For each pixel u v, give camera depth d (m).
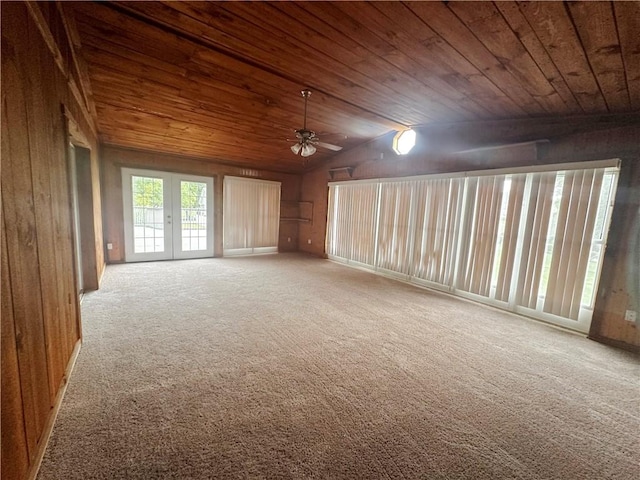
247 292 3.98
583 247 3.08
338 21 2.16
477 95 3.10
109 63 2.92
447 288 4.44
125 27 2.40
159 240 5.82
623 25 1.67
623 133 2.82
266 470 1.31
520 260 3.59
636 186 2.75
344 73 2.99
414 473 1.34
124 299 3.46
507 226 3.71
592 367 2.41
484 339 2.86
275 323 2.98
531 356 2.55
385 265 5.50
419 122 4.39
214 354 2.31
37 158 1.42
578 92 2.59
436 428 1.63
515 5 1.68
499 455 1.47
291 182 7.70
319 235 7.20
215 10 2.17
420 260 4.84
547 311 3.37
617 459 1.48
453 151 4.32
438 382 2.09
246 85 3.37
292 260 6.61
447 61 2.49
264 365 2.19
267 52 2.70
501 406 1.85
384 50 2.47
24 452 1.14
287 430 1.55
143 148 5.39
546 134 3.36
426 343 2.71
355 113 4.12
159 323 2.83
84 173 3.61
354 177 6.16
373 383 2.03
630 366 2.46
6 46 1.07
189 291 3.90
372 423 1.64
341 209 6.54
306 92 3.51
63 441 1.40
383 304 3.77
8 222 1.04
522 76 2.51
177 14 2.24
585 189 3.06
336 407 1.76
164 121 4.33
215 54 2.78
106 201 5.22
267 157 6.29
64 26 2.18
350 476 1.30
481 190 3.98
